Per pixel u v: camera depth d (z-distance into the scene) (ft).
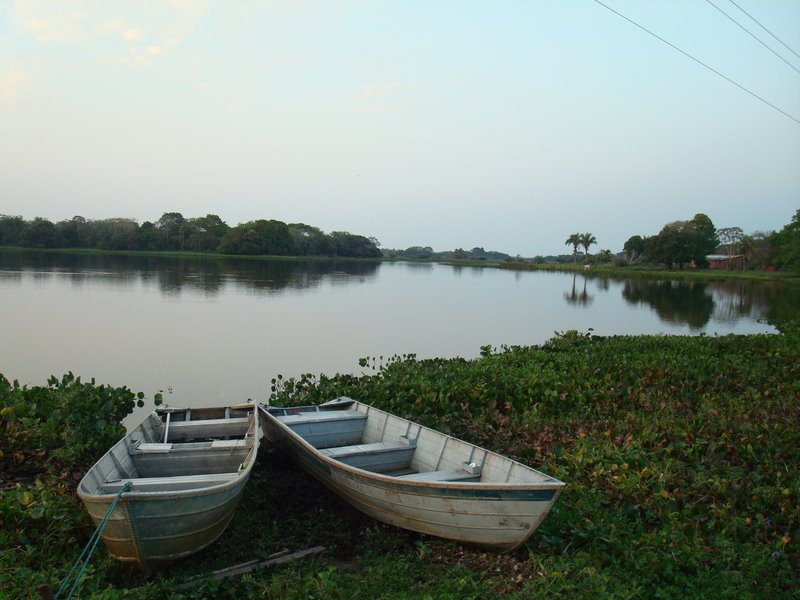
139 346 67.36
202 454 25.94
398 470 28.40
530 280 260.42
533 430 34.47
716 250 425.69
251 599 18.58
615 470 26.86
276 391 46.11
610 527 22.21
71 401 31.12
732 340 64.18
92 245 310.45
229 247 324.60
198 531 20.18
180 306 102.37
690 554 20.47
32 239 292.61
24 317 84.17
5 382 36.73
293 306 110.63
